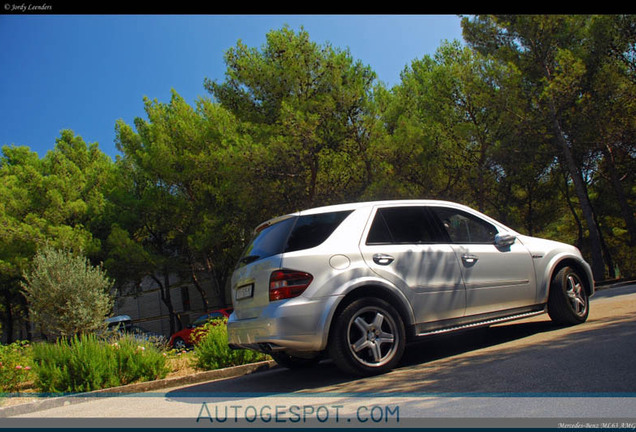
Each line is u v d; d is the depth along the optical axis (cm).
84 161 3206
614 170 2359
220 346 723
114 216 2709
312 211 510
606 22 1934
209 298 3903
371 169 1922
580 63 1842
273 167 1783
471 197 2358
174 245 2816
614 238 3075
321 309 454
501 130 2022
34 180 2650
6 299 3206
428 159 1997
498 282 562
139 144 2667
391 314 482
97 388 620
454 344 618
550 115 2003
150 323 4122
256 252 506
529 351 476
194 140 2364
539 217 2798
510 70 1930
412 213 547
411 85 2200
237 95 1909
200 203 2458
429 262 521
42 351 668
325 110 1752
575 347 456
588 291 647
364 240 502
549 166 2467
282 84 1791
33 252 2453
